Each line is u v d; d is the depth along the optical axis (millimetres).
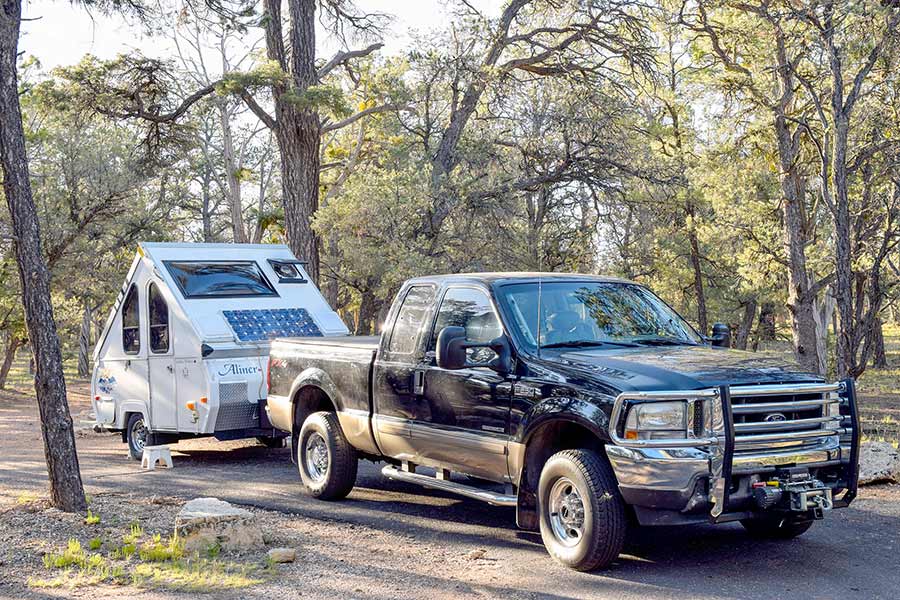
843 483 6703
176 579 6543
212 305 12266
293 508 8961
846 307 15492
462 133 26500
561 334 7426
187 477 11078
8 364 35812
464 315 7812
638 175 24578
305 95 21250
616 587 6230
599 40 26297
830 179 21547
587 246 25484
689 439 6148
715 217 26125
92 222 28672
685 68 28609
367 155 33656
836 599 5949
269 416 10312
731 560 6891
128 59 24328
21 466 12805
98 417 13656
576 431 6953
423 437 7988
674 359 6828
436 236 24172
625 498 6258
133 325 12930
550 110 25266
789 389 6434
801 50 18000
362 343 9070
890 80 16484
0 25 8445
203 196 50281
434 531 7965
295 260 13445
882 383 32031
